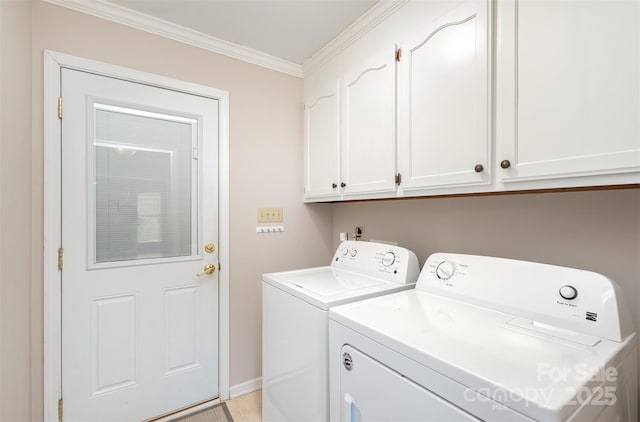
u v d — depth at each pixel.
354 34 1.69
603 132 0.76
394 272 1.43
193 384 1.79
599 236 1.02
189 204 1.80
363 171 1.56
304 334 1.19
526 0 0.91
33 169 1.35
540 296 0.92
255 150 2.03
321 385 1.08
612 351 0.71
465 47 1.08
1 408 1.04
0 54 1.03
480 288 1.07
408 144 1.31
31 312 1.34
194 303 1.80
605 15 0.75
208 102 1.85
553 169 0.85
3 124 1.06
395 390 0.78
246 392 1.96
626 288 0.96
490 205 1.35
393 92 1.37
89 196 1.50
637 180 0.71
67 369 1.44
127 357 1.60
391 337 0.80
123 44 1.58
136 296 1.62
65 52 1.43
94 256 1.52
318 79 2.02
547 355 0.70
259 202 2.04
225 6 1.54
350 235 2.19
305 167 2.13
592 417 0.60
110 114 1.56
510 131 0.95
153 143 1.69
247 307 1.99
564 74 0.83
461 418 0.63
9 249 1.11
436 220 1.59
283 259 2.14
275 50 1.97
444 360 0.67
